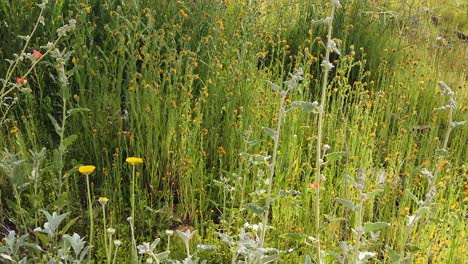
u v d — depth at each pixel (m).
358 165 3.84
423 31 7.06
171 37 4.52
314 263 2.87
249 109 3.98
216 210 3.61
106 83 3.99
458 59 6.72
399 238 3.33
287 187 3.68
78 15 4.31
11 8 4.40
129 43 4.38
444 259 3.13
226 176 3.70
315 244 2.74
